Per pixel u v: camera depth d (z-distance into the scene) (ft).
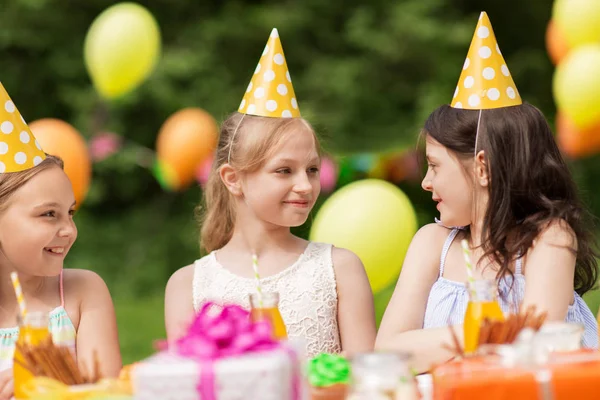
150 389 5.72
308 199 9.32
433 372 6.15
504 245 8.73
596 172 33.71
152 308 29.04
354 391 6.00
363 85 33.91
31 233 8.56
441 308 9.15
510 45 36.45
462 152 8.86
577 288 9.32
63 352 6.90
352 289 9.52
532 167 8.79
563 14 20.90
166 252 32.99
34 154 8.76
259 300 7.54
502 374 5.81
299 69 34.35
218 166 9.82
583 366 5.87
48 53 33.53
